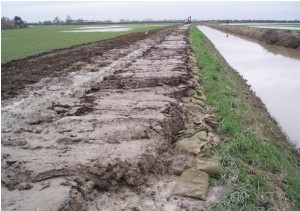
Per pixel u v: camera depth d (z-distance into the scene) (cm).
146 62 1794
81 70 1571
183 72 1439
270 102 1456
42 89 1180
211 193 529
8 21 8869
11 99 1048
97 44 3055
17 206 457
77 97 1045
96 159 577
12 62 1850
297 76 2028
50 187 503
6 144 665
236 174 570
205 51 2228
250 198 510
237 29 6919
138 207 488
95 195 514
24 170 550
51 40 3609
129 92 1077
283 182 616
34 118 842
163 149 655
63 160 580
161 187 543
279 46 3931
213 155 638
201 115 895
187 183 542
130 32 5625
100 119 797
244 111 1052
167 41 3406
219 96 1078
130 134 689
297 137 1057
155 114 828
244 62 2652
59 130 738
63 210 453
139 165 567
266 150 725
